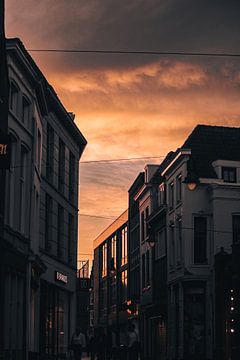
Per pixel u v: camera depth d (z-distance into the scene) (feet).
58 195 132.67
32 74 100.73
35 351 112.16
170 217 157.48
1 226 84.99
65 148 139.44
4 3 87.40
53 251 129.08
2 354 84.23
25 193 101.65
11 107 95.09
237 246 127.85
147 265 187.01
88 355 222.48
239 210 143.02
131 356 83.41
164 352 161.68
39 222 116.57
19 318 97.04
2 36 85.87
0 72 84.94
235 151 153.17
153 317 172.76
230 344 131.85
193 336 142.31
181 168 148.25
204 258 144.15
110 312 263.29
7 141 81.15
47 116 123.65
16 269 93.45
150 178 185.98
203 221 145.59
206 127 155.43
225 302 134.41
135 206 213.66
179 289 145.07
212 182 144.15
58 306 136.46
